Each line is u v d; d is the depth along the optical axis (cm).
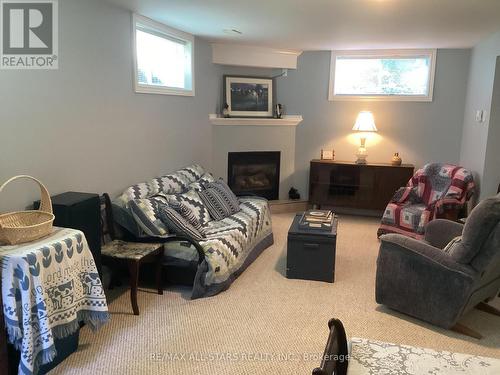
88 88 316
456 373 153
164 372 224
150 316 285
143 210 325
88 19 311
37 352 201
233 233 348
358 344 172
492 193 439
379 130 564
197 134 496
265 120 561
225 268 323
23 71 258
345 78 570
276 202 580
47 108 278
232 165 556
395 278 283
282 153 587
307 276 350
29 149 265
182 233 326
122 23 351
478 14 350
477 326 281
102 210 324
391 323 280
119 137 358
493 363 160
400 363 158
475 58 493
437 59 529
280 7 338
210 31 441
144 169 399
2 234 203
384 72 557
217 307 299
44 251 202
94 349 244
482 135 449
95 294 235
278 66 560
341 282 347
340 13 354
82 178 316
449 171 451
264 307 300
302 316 288
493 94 425
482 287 272
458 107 534
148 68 414
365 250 430
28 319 194
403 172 528
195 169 462
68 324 217
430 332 269
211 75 518
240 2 326
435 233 336
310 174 565
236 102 552
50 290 207
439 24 389
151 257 306
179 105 453
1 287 194
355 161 564
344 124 573
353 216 577
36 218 233
